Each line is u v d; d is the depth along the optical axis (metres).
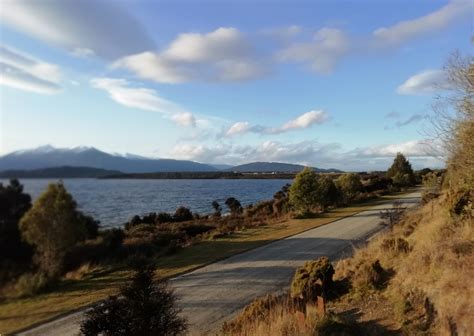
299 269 9.84
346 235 18.84
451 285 6.75
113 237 14.89
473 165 9.99
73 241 7.36
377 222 22.05
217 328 8.38
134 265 5.98
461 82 9.30
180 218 32.66
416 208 21.30
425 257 8.62
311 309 7.76
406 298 7.61
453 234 9.50
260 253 16.11
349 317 7.72
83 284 11.02
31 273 8.30
